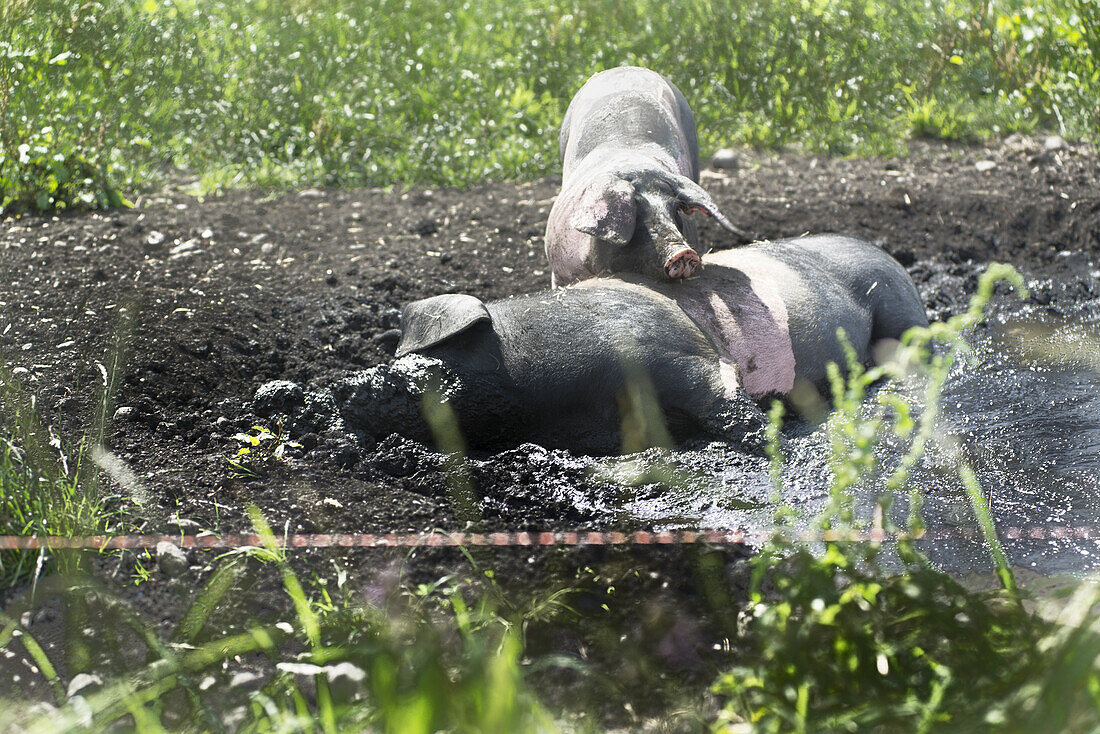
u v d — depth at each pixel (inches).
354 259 447.5
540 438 310.2
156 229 469.7
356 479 283.3
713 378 307.9
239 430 307.3
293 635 220.7
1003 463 292.7
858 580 189.2
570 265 359.6
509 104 622.8
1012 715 158.7
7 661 217.0
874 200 505.7
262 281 415.8
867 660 181.0
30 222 476.1
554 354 305.7
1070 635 157.8
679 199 344.5
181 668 201.3
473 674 174.4
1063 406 328.5
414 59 668.1
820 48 669.9
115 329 351.9
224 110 610.5
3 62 512.4
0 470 254.8
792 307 336.5
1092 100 606.2
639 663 212.8
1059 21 643.5
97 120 549.0
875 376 195.0
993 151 586.2
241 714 196.2
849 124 621.0
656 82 414.6
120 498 264.4
